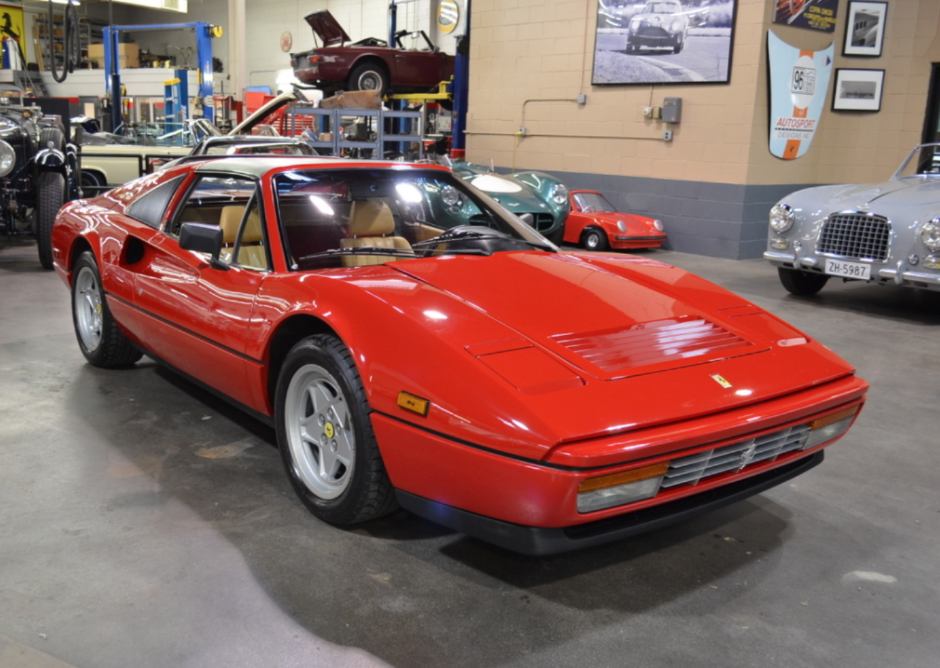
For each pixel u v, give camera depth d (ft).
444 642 5.89
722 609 6.51
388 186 9.81
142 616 6.06
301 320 7.84
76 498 8.05
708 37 31.07
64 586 6.43
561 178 38.22
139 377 12.29
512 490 5.78
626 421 5.80
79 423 10.19
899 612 6.59
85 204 12.88
